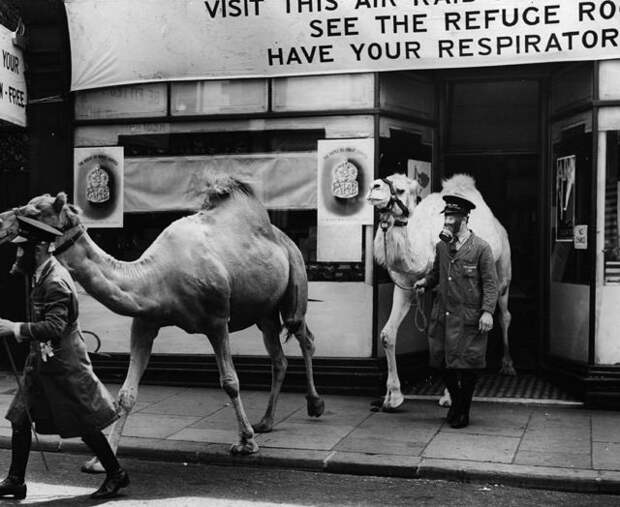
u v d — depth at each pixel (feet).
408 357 31.96
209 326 22.29
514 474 20.58
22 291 35.22
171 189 32.19
